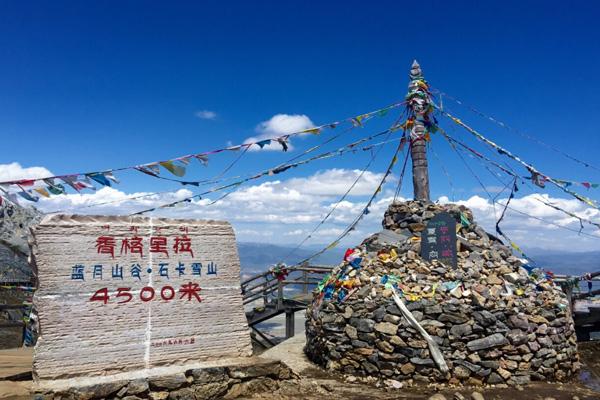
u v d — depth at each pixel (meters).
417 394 8.59
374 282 10.30
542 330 9.48
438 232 11.05
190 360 6.93
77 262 6.56
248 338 7.50
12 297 13.63
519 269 10.88
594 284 13.45
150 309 6.84
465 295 9.55
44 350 6.08
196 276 7.30
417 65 12.82
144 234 7.11
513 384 9.04
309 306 12.16
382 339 9.50
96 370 6.28
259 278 17.08
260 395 7.16
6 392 5.62
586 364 10.91
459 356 9.14
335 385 9.01
